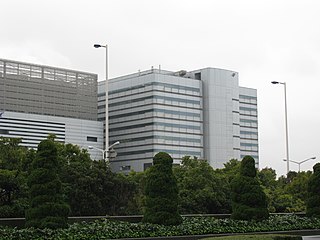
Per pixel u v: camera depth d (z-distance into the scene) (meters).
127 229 22.97
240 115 129.75
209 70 119.25
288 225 29.00
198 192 37.00
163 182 25.12
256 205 28.27
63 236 20.41
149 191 25.31
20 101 93.88
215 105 119.00
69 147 41.69
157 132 111.69
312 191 32.41
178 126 114.88
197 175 38.34
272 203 42.81
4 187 28.44
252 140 131.38
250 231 26.55
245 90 131.50
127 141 116.06
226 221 26.91
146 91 113.94
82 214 34.59
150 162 111.25
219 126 119.06
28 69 95.62
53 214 21.16
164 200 24.89
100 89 122.44
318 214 31.88
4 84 92.12
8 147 39.19
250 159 28.86
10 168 35.91
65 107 100.12
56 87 99.19
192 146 116.31
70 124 98.12
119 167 116.94
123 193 37.62
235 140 121.75
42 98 96.94
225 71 121.38
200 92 119.31
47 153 21.83
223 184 38.50
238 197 28.42
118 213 37.03
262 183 47.69
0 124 89.06
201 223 25.91
